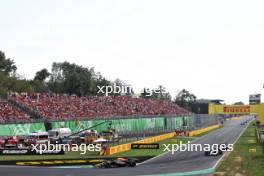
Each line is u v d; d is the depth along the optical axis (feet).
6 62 497.46
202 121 450.30
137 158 169.89
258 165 147.23
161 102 456.04
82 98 327.47
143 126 315.78
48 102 282.56
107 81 541.75
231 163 154.51
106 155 174.70
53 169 134.41
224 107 299.38
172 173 128.88
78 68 564.30
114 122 279.49
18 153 171.01
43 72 578.66
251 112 294.66
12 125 215.51
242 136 313.94
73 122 251.19
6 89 370.53
